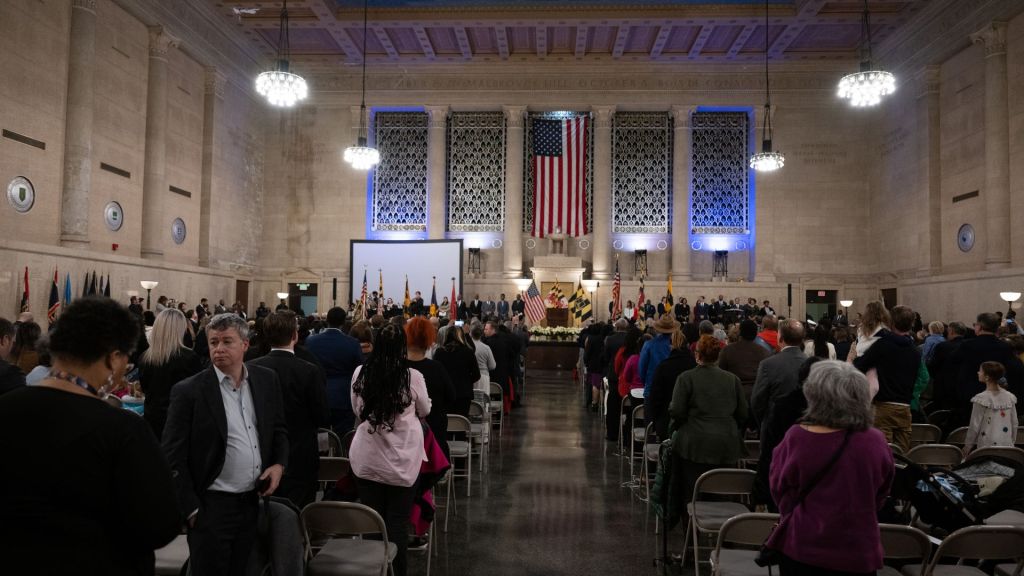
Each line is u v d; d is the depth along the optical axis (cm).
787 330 535
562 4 2180
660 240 2700
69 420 198
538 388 1714
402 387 422
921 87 2202
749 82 2605
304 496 453
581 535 610
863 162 2603
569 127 2667
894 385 584
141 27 1902
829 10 2106
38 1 1516
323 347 638
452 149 2734
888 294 2431
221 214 2341
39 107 1524
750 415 654
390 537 421
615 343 1062
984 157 1911
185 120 2131
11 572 189
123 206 1831
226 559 337
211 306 2258
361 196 2680
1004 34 1811
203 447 332
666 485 536
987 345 694
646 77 2620
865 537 268
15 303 1419
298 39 2420
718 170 2702
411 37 2397
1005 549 340
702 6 2148
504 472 850
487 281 2641
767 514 374
